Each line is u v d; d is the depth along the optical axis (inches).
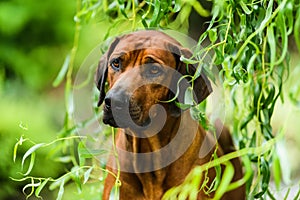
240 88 123.9
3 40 255.4
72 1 257.9
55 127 231.1
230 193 125.6
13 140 202.1
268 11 97.5
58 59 259.1
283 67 108.2
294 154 204.8
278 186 93.7
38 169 203.3
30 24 257.4
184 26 130.3
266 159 108.1
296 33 92.2
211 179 114.2
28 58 256.5
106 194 117.8
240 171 130.1
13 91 241.6
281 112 198.2
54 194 203.8
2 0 257.6
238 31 125.7
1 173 203.3
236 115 122.3
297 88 94.6
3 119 202.7
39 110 224.7
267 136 111.8
